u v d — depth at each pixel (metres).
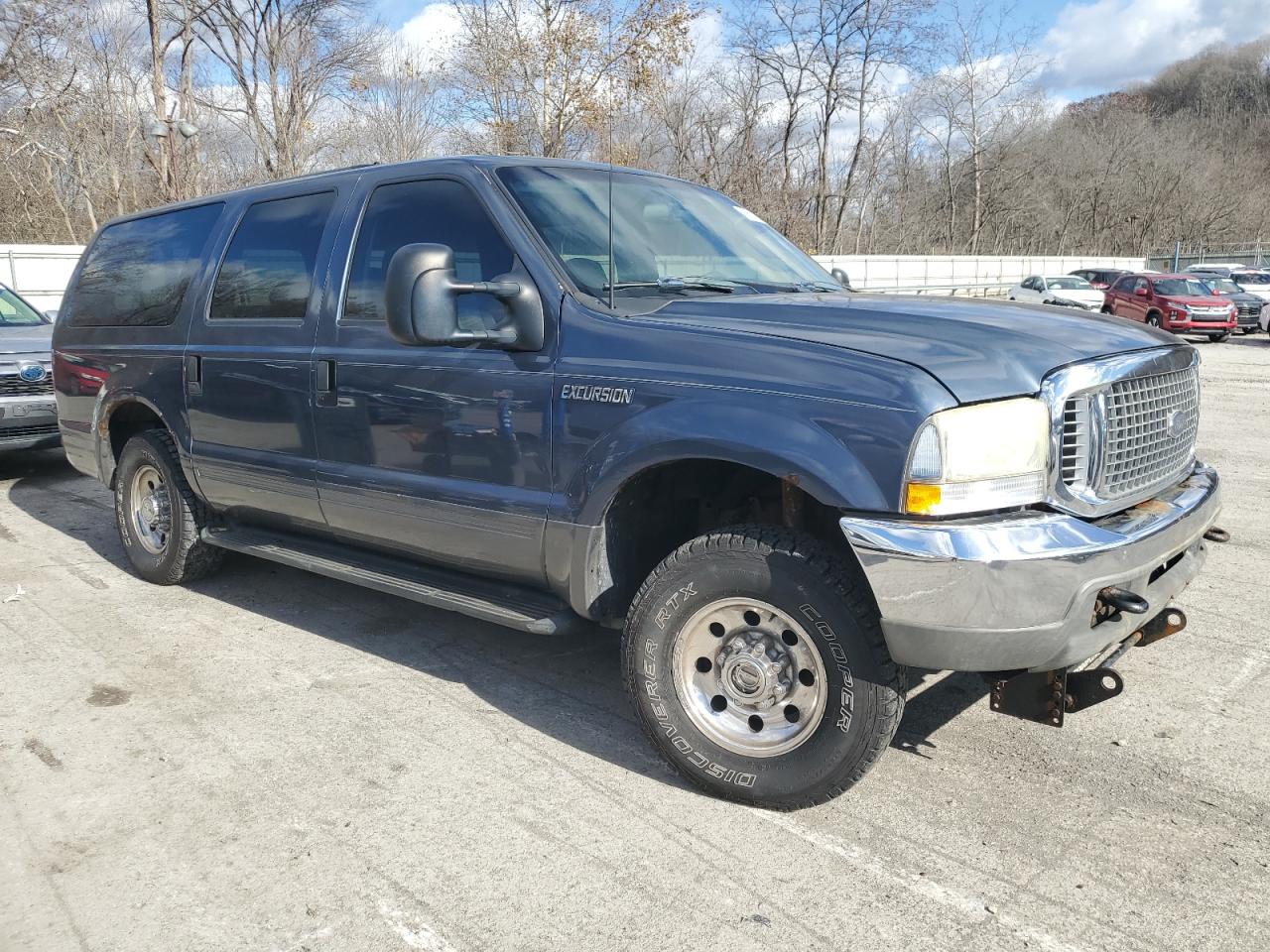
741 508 3.65
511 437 3.54
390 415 3.92
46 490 8.23
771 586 3.00
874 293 3.95
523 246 3.58
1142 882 2.82
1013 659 2.79
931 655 2.80
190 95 31.02
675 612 3.20
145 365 5.24
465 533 3.74
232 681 4.24
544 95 27.94
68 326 5.99
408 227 4.00
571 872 2.88
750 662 3.13
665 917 2.68
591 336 3.37
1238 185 62.69
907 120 50.28
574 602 3.46
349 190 4.30
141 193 30.67
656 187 4.29
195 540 5.31
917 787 3.33
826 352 2.95
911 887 2.80
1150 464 3.22
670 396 3.14
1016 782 3.35
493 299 3.65
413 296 3.21
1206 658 4.34
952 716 3.85
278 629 4.88
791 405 2.92
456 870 2.90
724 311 3.34
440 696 4.09
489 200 3.74
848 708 2.95
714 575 3.10
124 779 3.41
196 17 31.03
